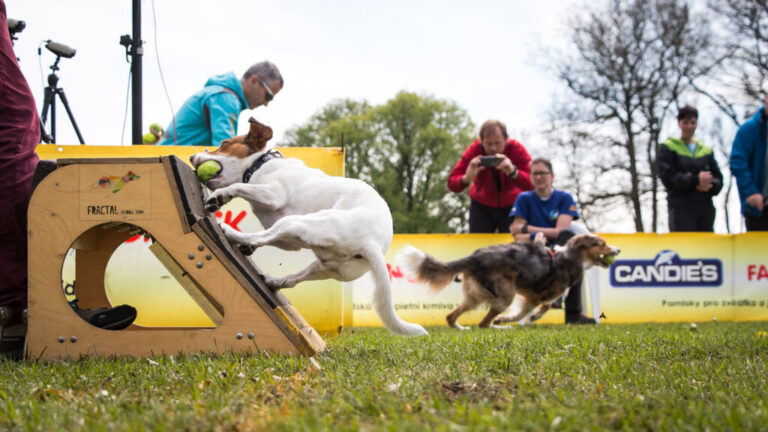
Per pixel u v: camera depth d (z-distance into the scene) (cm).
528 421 177
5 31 331
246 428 178
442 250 768
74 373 266
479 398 211
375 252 328
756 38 1694
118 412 198
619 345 369
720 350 353
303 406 203
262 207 351
